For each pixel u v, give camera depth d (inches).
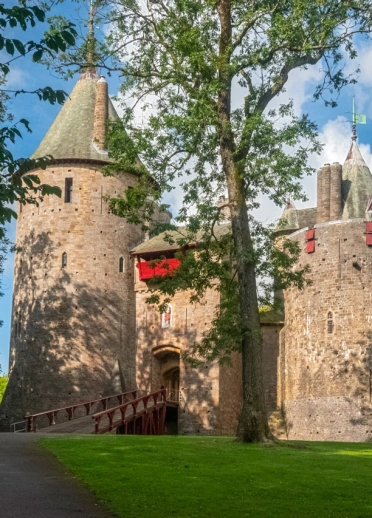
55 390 1798.7
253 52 1064.8
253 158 1023.6
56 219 1881.2
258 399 1004.6
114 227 1905.8
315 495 596.7
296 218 2101.4
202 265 1098.7
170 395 1861.5
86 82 2037.4
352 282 1681.8
